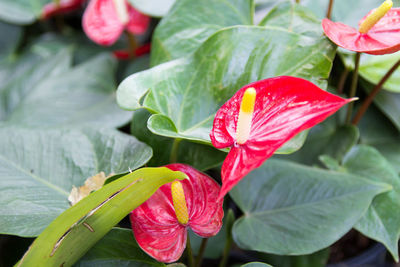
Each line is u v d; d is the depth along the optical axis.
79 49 1.04
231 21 0.69
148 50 0.90
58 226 0.51
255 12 0.77
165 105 0.59
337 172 0.67
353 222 0.62
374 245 0.79
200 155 0.64
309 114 0.52
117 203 0.53
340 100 0.51
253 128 0.54
